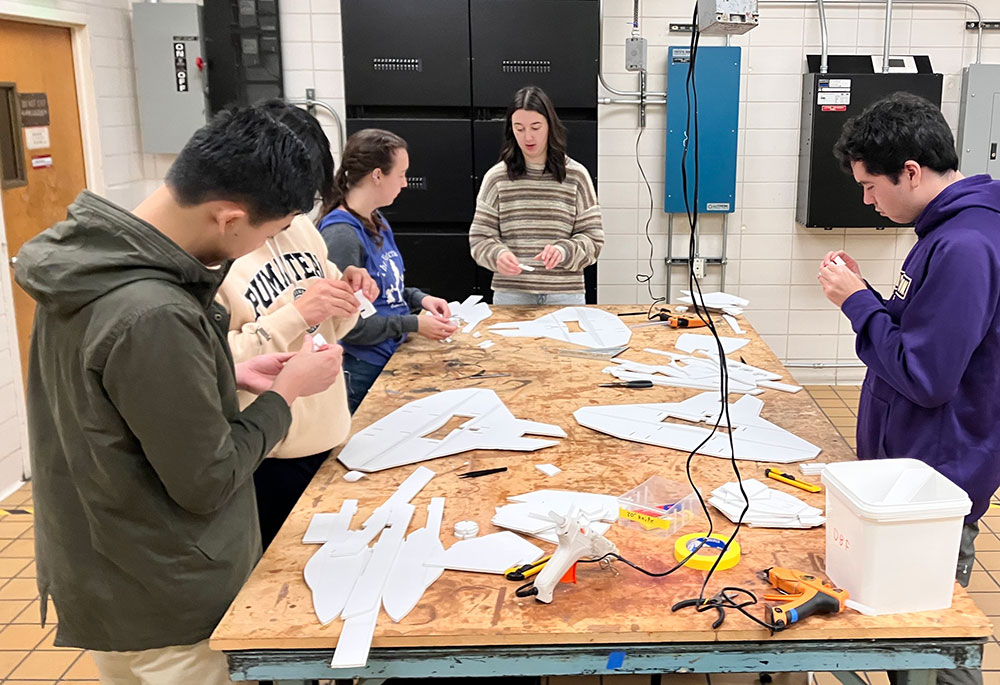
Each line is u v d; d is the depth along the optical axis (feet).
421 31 13.48
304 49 14.99
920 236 5.72
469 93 13.69
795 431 6.76
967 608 4.29
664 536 5.13
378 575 4.68
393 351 9.26
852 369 16.22
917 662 4.22
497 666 4.28
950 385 5.18
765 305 16.05
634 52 14.17
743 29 6.31
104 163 14.33
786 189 15.48
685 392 7.74
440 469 6.15
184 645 4.58
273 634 4.23
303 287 6.33
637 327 10.05
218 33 14.49
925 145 5.43
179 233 4.20
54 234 4.06
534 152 10.93
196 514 4.41
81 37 13.69
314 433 6.20
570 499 5.54
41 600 4.67
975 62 14.89
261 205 4.14
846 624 4.18
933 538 4.17
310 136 5.21
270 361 5.50
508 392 7.84
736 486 5.63
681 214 15.56
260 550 5.09
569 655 4.25
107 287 3.94
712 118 14.74
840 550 4.43
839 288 5.92
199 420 4.04
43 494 4.47
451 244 14.26
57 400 4.20
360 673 4.32
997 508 10.99
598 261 15.96
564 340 9.51
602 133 15.37
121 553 4.33
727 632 4.17
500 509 5.43
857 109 14.32
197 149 4.01
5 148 12.14
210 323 4.33
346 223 8.31
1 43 11.96
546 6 13.33
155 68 14.57
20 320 12.70
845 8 14.76
